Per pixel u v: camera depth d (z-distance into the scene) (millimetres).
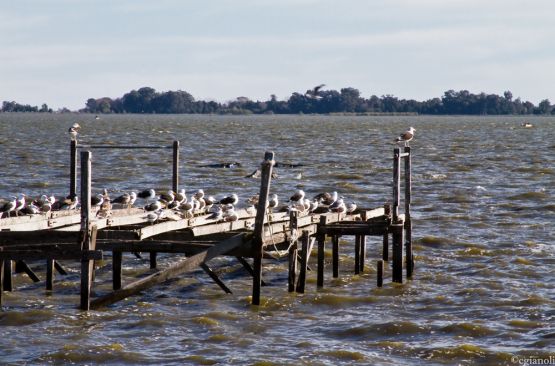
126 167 75188
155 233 28234
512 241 39031
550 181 65438
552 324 25859
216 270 32312
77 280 30828
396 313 27125
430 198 54562
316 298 28391
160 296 28578
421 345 23984
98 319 25750
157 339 24172
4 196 54750
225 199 35688
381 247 36938
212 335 24562
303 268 28875
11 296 28266
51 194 55781
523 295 29125
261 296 28578
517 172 72750
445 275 32094
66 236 25672
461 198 54188
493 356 23141
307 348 23562
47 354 22781
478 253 36219
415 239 38938
